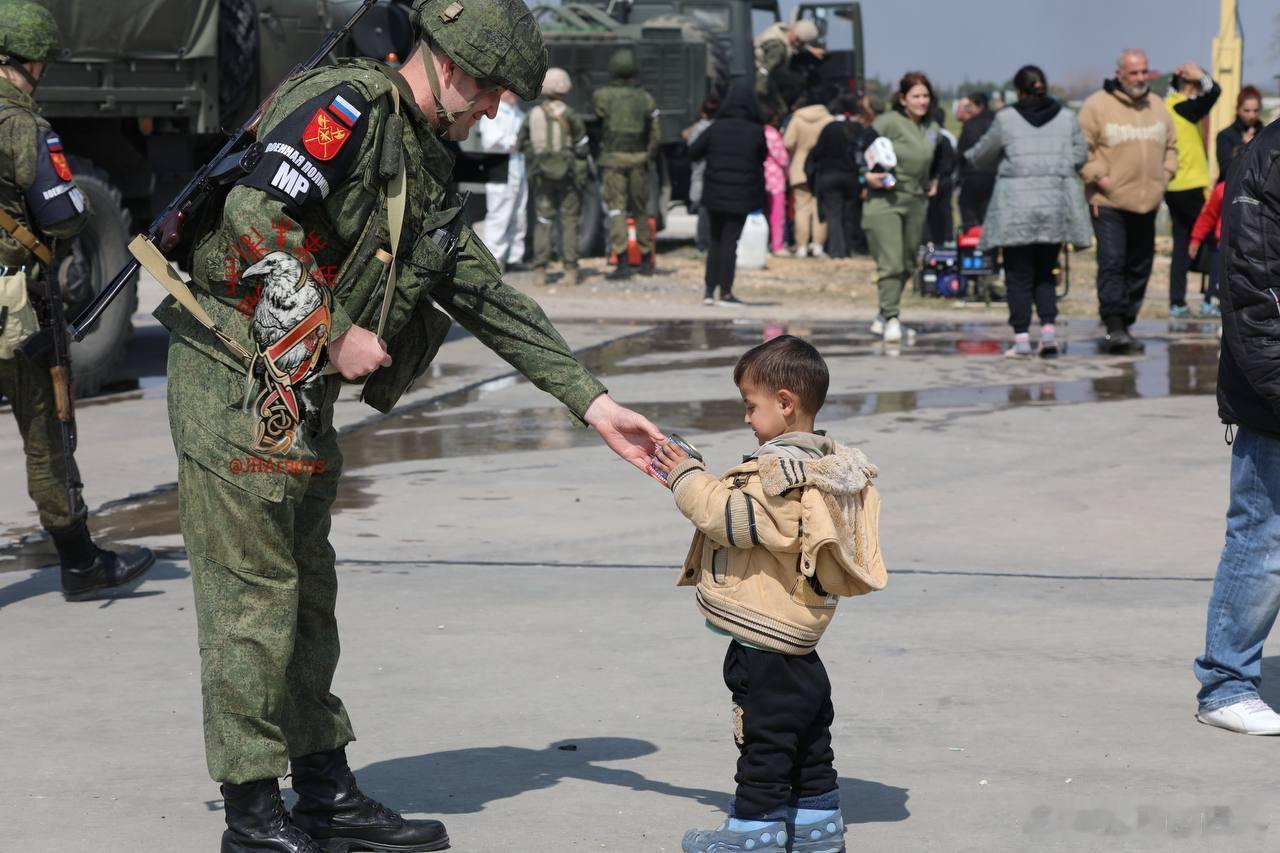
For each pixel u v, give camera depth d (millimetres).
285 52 11773
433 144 3387
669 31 21109
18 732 4402
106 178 10242
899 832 3666
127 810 3828
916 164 12914
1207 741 4309
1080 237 11797
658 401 10258
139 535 6852
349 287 3303
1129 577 6070
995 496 7480
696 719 4508
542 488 7715
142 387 10945
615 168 18469
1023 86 11734
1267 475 4344
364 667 5004
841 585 3332
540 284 17969
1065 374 11344
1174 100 14648
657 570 6195
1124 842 3609
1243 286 4254
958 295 16812
